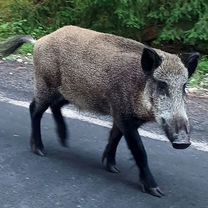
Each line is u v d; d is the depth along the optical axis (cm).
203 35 709
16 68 630
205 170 418
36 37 795
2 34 797
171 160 430
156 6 754
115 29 789
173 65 357
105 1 754
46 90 423
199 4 720
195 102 557
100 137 462
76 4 808
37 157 420
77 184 386
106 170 409
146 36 787
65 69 407
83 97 403
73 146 444
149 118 371
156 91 358
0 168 399
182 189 390
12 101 523
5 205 356
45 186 380
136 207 364
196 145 456
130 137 380
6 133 454
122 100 378
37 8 835
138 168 387
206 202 376
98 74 388
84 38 404
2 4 871
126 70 377
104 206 362
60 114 439
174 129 346
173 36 728
